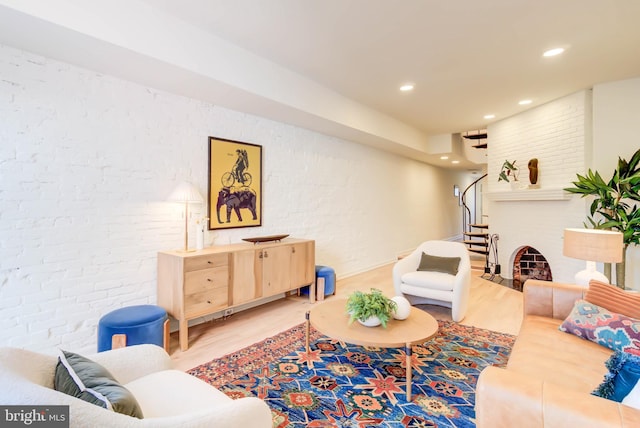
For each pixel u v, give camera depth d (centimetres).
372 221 636
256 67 320
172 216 319
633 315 192
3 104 223
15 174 229
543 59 330
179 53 257
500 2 236
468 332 312
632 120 379
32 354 118
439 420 184
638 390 112
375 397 207
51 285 246
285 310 385
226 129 367
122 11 225
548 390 110
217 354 268
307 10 246
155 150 305
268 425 121
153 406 124
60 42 219
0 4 177
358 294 243
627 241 332
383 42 296
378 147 625
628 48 306
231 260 319
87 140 262
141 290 297
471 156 798
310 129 475
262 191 411
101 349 237
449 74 369
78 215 258
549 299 240
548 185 470
